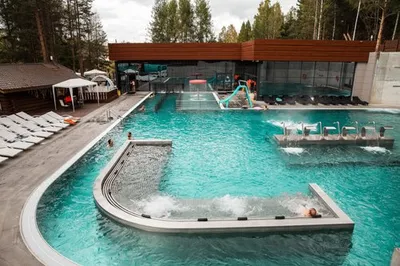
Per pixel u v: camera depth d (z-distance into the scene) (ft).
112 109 72.02
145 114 70.08
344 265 21.04
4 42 118.11
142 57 95.66
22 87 61.41
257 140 50.70
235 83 108.27
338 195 31.89
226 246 22.48
